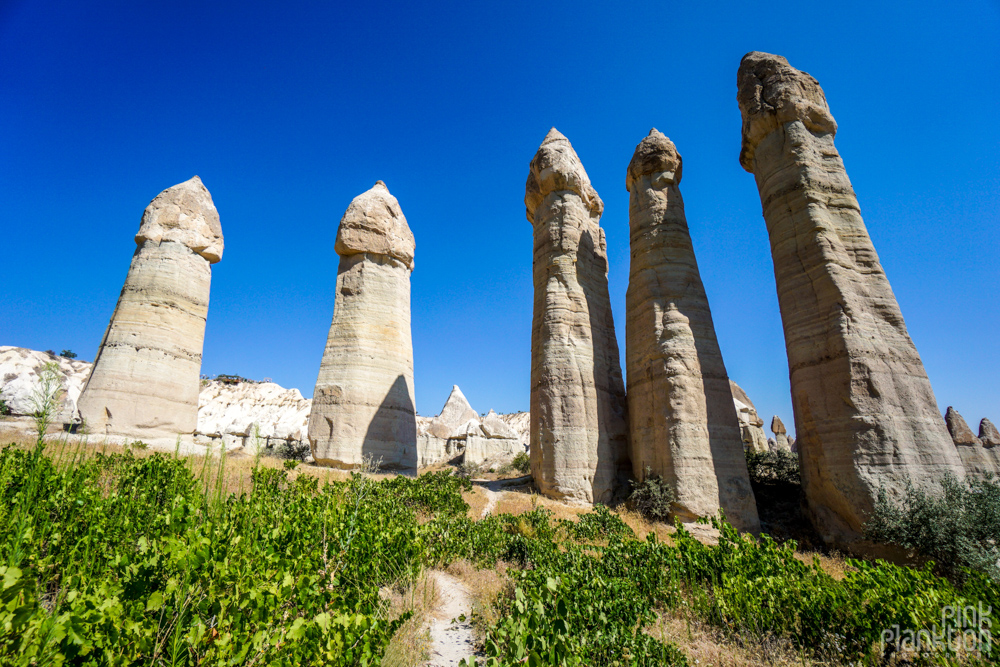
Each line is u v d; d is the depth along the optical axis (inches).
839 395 631.8
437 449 2080.5
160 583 163.0
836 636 241.6
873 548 550.3
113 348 777.6
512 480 1039.0
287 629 153.9
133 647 129.6
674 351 788.6
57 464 337.4
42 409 275.4
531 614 197.9
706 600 293.7
